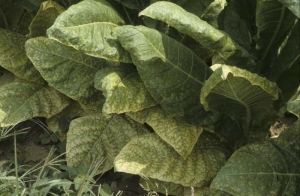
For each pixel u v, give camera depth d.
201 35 2.15
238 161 2.21
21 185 2.42
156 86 2.32
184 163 2.36
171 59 2.31
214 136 2.47
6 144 2.80
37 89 2.71
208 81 2.12
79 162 2.52
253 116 2.36
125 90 2.35
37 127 2.87
